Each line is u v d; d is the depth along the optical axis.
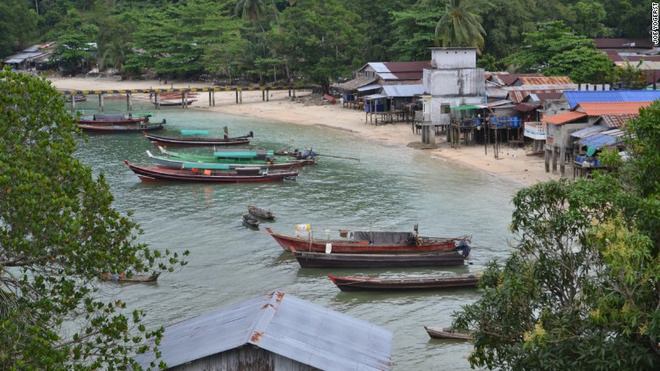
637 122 24.73
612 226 21.77
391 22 132.88
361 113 120.75
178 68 160.62
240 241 56.19
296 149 90.00
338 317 29.70
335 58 135.50
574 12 135.62
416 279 46.00
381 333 29.22
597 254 24.41
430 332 39.19
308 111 125.12
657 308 20.84
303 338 27.05
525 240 25.95
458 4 107.50
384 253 51.66
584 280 23.88
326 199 68.25
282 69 149.00
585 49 106.44
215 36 161.75
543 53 111.12
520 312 24.39
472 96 95.00
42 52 187.62
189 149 96.88
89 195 25.31
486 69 121.69
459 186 71.25
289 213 63.75
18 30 189.75
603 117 71.25
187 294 45.94
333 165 83.56
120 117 113.38
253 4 155.62
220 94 150.12
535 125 82.69
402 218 61.22
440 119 94.88
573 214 24.03
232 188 74.00
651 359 21.42
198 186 75.19
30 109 25.86
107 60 175.38
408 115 111.06
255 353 25.84
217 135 105.25
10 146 24.83
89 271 24.58
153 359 26.72
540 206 25.55
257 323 27.22
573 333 22.95
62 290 24.03
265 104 135.38
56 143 25.39
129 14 179.88
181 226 60.19
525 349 22.62
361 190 71.38
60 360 21.92
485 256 52.22
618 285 22.05
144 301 44.69
